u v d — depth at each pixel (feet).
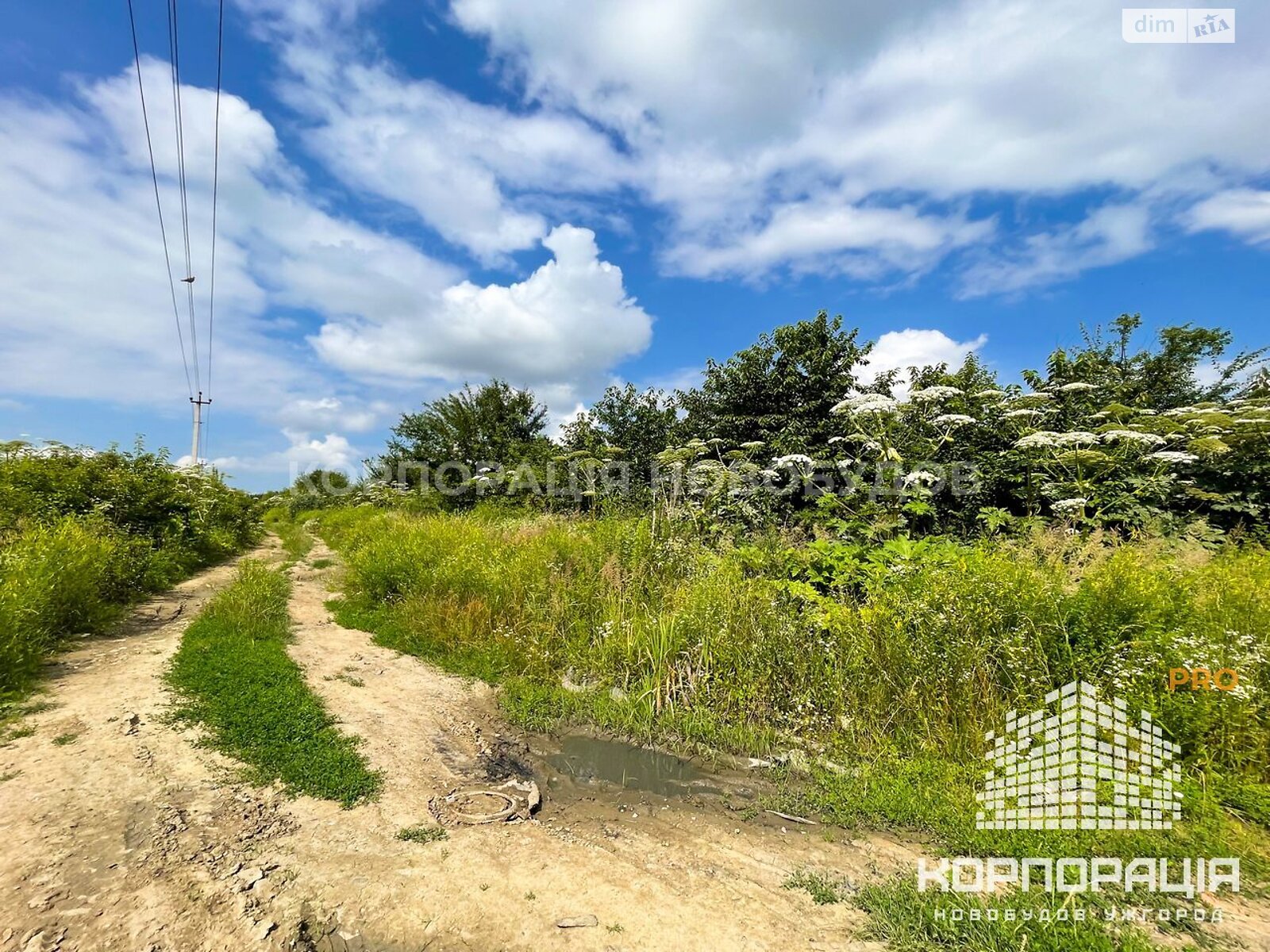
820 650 15.88
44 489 26.84
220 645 17.95
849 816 11.10
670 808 11.88
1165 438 24.97
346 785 11.27
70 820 9.16
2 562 17.94
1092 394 31.22
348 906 8.08
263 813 10.16
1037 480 26.22
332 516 71.87
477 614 21.94
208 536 39.37
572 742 15.06
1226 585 14.87
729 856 10.02
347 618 24.57
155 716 13.23
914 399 26.37
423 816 10.75
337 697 15.90
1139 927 7.83
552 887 8.84
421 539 29.78
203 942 7.14
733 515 26.99
